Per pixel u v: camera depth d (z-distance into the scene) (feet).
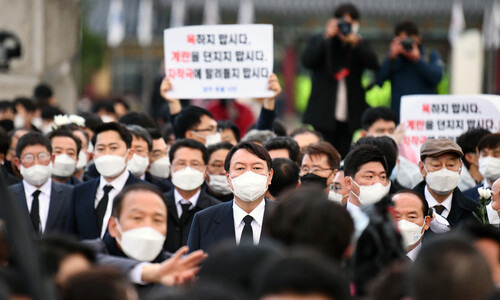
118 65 215.51
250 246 22.13
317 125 66.08
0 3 92.68
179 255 28.22
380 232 26.84
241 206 38.88
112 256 30.48
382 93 81.35
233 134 60.49
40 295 21.95
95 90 204.64
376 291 22.30
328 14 196.85
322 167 45.09
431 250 20.45
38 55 94.07
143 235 30.81
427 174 43.86
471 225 27.12
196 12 193.06
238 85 53.36
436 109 55.83
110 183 45.14
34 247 22.98
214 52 53.42
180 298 19.65
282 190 42.63
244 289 21.59
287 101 196.13
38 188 47.34
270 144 47.73
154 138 53.36
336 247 23.67
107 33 214.28
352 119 66.13
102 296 20.70
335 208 23.95
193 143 45.65
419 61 65.87
